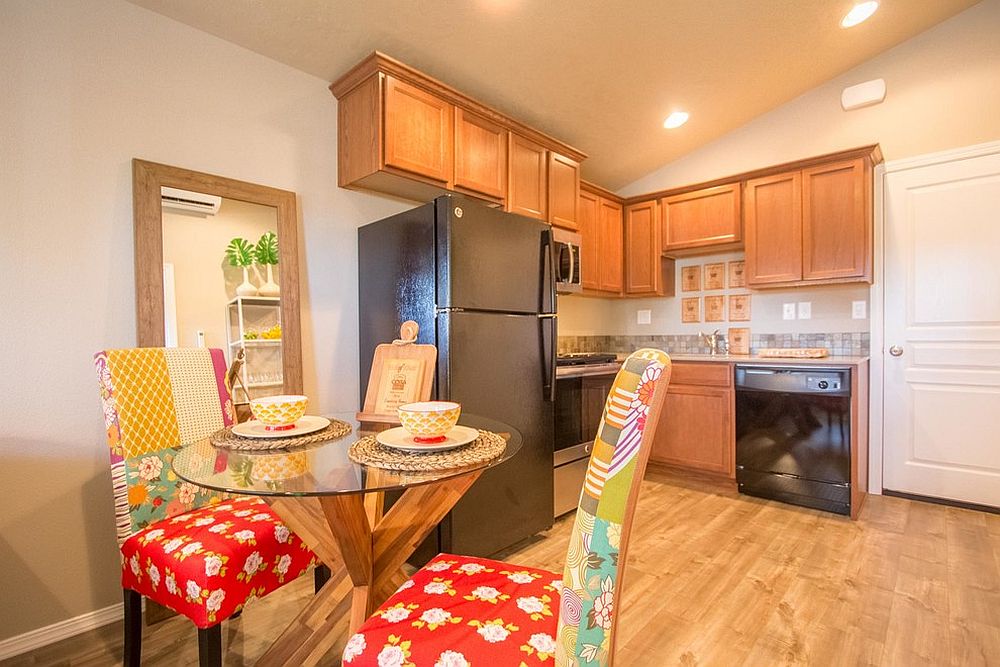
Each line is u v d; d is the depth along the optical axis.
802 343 3.40
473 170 2.51
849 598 1.87
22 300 1.60
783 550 2.29
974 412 2.80
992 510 2.74
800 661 1.52
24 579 1.61
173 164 1.90
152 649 1.61
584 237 3.52
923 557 2.19
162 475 1.45
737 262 3.69
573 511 2.80
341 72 2.31
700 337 3.85
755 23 2.50
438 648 0.82
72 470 1.70
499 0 2.06
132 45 1.81
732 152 3.58
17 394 1.60
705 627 1.70
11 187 1.58
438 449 1.06
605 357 3.27
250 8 1.89
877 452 3.09
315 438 1.23
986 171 2.74
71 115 1.69
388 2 1.97
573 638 0.71
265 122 2.15
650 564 2.16
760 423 2.98
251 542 1.27
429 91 2.31
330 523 1.08
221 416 1.63
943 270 2.87
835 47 2.85
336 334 2.40
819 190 3.02
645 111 3.15
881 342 3.06
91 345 1.73
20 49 1.60
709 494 3.09
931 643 1.59
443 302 2.02
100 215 1.74
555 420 2.64
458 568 1.11
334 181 2.39
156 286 1.82
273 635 1.69
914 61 2.93
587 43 2.43
